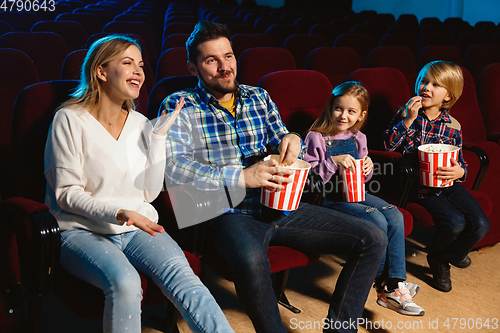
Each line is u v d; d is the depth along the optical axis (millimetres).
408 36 4734
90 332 1646
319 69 3078
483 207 2111
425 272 2205
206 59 1604
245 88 1782
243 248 1394
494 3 10945
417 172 2080
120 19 5215
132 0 10039
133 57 1369
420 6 12961
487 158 2166
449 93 2129
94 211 1266
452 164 1854
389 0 13812
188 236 1543
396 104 2393
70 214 1339
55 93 1510
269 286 1389
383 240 1528
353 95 1822
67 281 1267
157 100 1840
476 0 11430
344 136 1915
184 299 1235
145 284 1294
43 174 1469
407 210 2037
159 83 1856
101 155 1365
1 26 3195
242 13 8133
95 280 1205
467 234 1973
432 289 2051
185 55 2840
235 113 1735
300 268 2195
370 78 2338
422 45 5008
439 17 12523
